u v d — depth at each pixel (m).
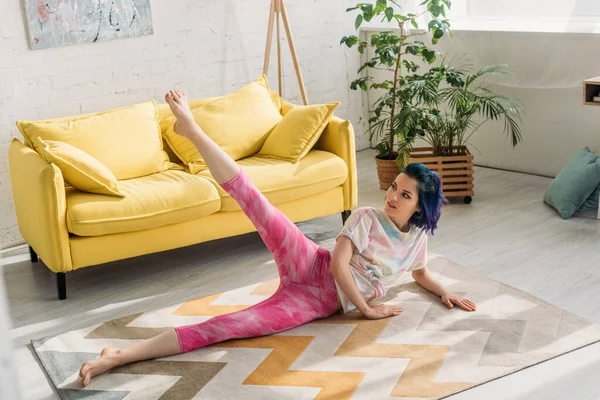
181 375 2.44
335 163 3.71
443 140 4.37
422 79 4.36
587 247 3.42
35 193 3.12
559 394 2.21
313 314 2.77
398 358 2.47
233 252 3.71
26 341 2.82
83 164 3.20
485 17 4.61
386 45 4.47
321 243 3.77
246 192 2.69
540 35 4.27
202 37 4.58
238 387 2.34
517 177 4.62
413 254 2.87
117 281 3.40
